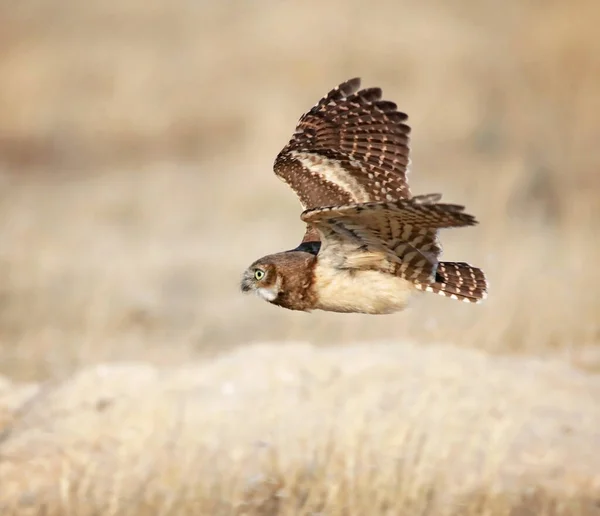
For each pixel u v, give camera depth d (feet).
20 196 129.80
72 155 151.12
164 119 161.27
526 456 53.83
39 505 51.96
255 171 129.70
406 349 65.05
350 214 37.11
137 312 86.53
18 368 76.18
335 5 195.83
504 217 102.22
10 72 178.29
